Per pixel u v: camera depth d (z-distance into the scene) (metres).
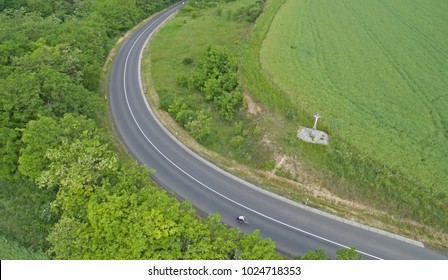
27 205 36.56
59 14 78.62
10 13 71.62
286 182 39.16
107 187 32.38
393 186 35.84
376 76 50.62
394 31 63.94
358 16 69.88
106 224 27.53
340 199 36.91
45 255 31.50
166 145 46.25
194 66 62.84
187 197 38.16
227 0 96.81
